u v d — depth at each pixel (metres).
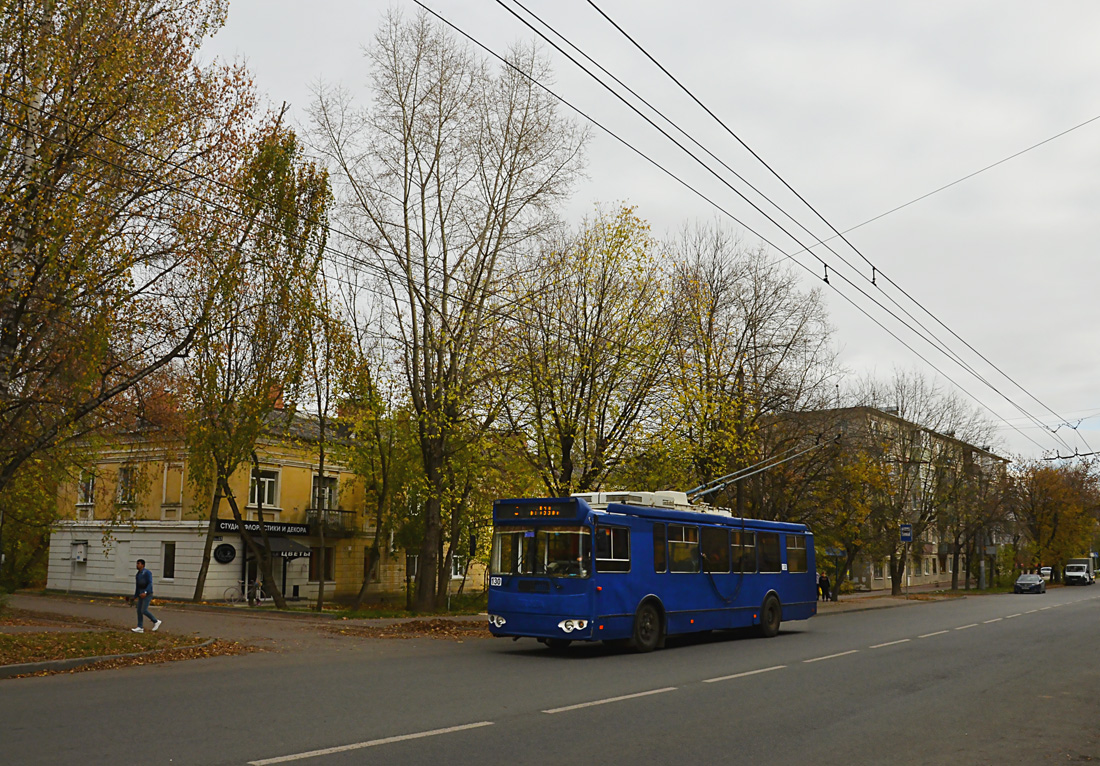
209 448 32.53
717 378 30.95
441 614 32.03
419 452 37.09
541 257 28.09
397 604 44.25
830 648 19.69
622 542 18.59
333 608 38.62
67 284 16.52
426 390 30.52
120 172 17.17
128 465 29.34
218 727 9.05
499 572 18.59
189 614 28.08
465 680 13.41
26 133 15.80
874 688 13.05
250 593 41.38
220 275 19.72
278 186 24.66
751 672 14.90
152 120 17.36
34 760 7.49
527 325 26.97
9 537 42.41
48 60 16.19
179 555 40.84
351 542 47.84
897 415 55.06
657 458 27.28
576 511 17.95
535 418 26.75
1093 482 81.75
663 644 19.42
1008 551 82.19
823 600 45.25
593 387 26.22
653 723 9.89
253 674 13.85
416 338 30.77
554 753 8.21
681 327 28.89
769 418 35.28
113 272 17.14
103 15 16.98
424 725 9.42
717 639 22.47
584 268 26.89
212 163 19.06
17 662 14.02
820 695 12.27
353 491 47.75
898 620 30.84
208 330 20.67
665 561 19.72
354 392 31.31
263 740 8.42
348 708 10.44
